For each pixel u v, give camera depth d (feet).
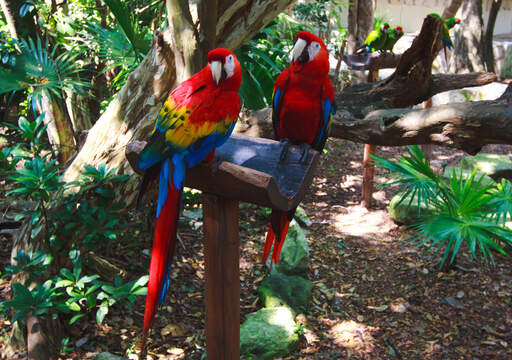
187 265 14.71
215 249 6.89
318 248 16.81
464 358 11.71
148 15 17.80
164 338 11.58
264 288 13.57
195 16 9.87
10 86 12.56
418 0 44.86
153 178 6.24
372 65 19.51
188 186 6.75
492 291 14.21
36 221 11.09
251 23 11.12
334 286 14.67
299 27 22.49
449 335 12.51
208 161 6.25
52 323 10.73
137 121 10.97
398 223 18.80
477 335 12.49
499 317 13.11
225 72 5.95
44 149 16.20
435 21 12.92
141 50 13.93
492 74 14.64
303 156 6.83
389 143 11.63
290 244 15.11
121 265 13.73
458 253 16.17
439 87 14.94
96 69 17.65
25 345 10.83
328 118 8.67
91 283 12.14
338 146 28.37
